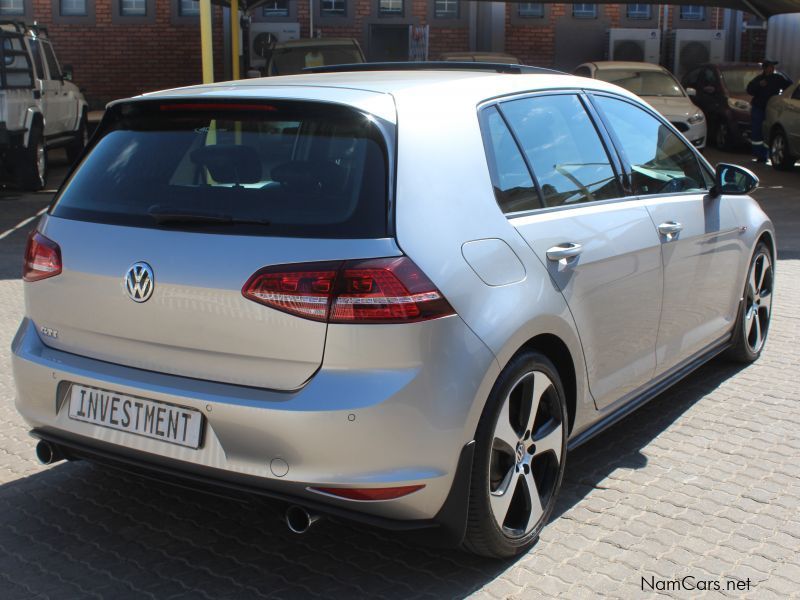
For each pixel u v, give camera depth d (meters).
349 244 2.90
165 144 3.35
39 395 3.41
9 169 14.20
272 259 2.93
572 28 24.27
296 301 2.87
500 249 3.24
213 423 3.00
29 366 3.41
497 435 3.20
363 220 2.93
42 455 3.53
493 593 3.21
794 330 6.61
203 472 3.04
